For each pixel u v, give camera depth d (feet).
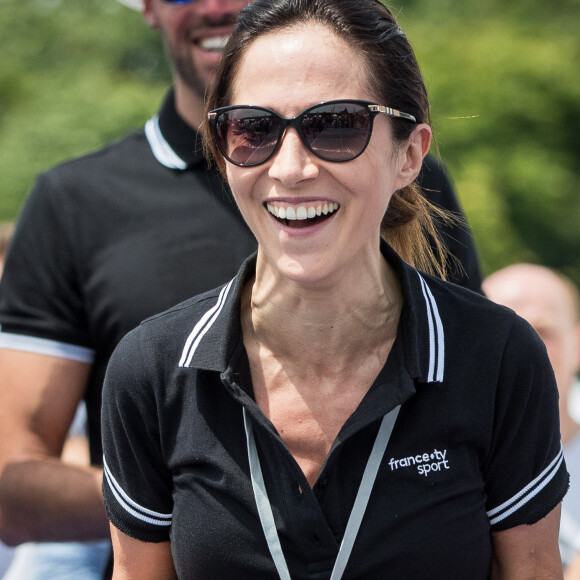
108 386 22.98
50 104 203.10
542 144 201.46
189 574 22.22
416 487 21.40
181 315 23.22
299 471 21.18
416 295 22.44
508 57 200.64
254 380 22.58
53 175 32.35
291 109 20.61
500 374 22.02
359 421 21.20
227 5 31.58
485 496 22.39
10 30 257.96
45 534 31.78
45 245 31.78
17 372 31.73
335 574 21.06
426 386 21.68
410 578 21.31
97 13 255.91
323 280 21.22
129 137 32.91
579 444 45.42
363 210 21.09
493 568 23.40
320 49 20.85
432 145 26.61
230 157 21.52
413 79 22.17
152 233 30.83
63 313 31.73
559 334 45.80
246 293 23.25
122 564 23.67
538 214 197.57
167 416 22.43
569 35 225.76
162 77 241.55
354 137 20.62
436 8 225.76
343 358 22.24
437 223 29.55
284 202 20.89
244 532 21.53
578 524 43.14
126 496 23.04
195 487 22.06
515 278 47.19
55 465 31.35
